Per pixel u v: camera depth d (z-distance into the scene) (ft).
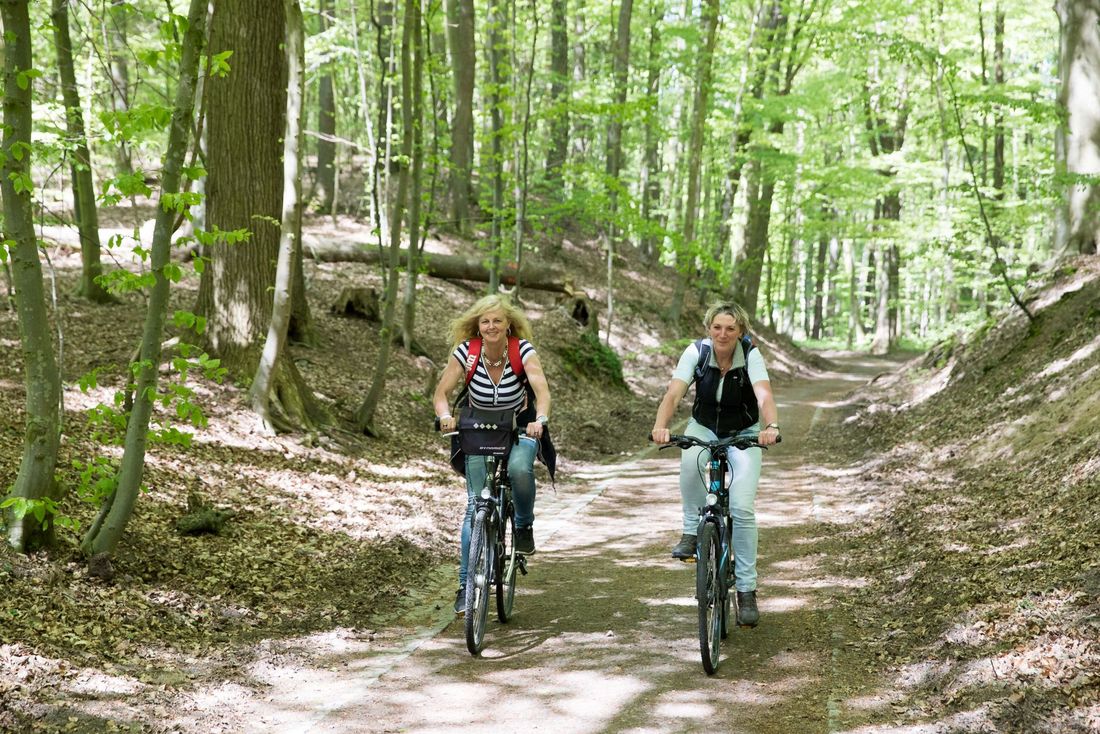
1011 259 58.59
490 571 16.06
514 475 16.44
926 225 73.46
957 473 27.12
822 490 30.22
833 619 17.15
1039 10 76.79
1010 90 56.39
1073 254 44.68
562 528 26.40
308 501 24.53
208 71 16.05
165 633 15.33
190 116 15.55
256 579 18.57
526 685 14.44
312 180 86.53
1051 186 42.29
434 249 68.23
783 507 28.02
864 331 162.50
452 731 12.73
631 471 36.35
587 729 12.78
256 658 15.14
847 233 92.58
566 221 92.27
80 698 12.42
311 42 57.62
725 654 15.72
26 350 16.10
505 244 59.52
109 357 33.19
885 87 87.51
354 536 22.38
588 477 35.12
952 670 13.32
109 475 17.56
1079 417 24.95
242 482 24.58
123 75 43.52
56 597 15.03
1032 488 21.84
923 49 42.83
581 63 96.94
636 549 23.80
